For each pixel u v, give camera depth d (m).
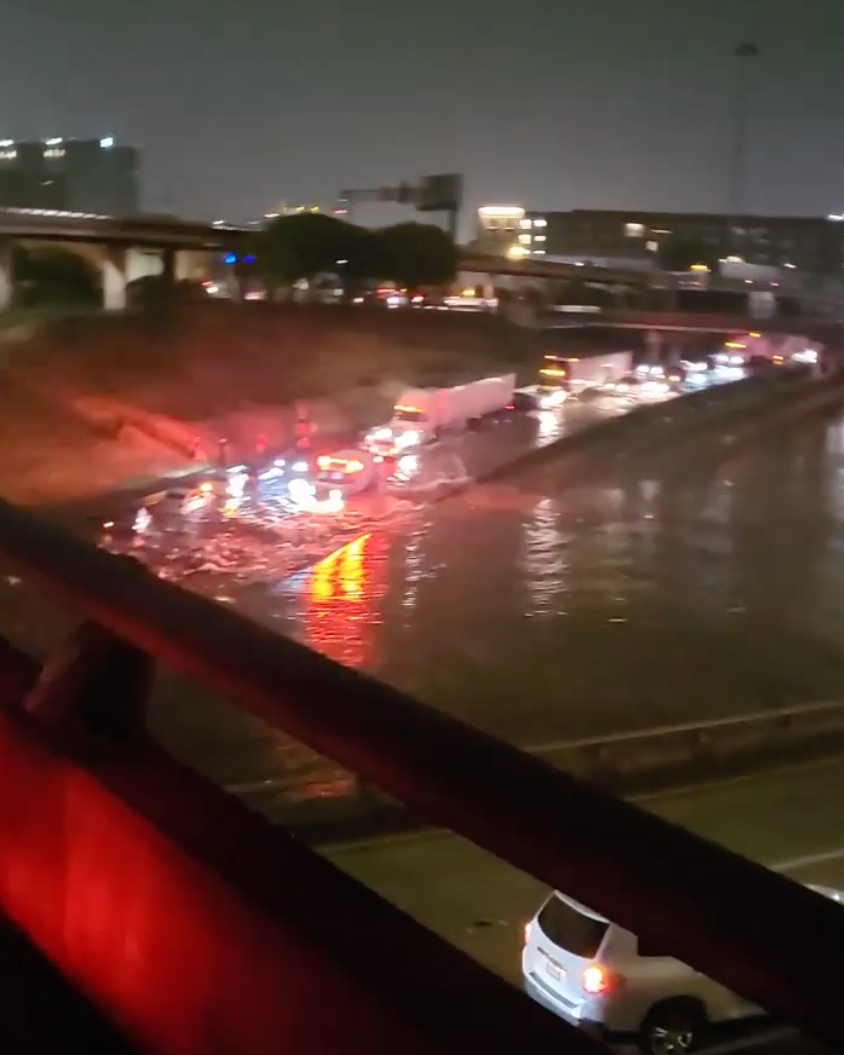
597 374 79.12
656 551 42.84
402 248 99.31
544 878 2.13
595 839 2.04
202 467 54.41
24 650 4.34
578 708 25.61
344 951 2.47
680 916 1.90
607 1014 7.38
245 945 2.68
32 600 19.38
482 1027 2.23
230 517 45.53
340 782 14.71
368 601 34.75
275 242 97.38
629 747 19.11
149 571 3.34
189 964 2.86
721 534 46.00
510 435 59.97
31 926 3.53
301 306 88.38
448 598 35.19
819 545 44.88
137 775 3.30
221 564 38.81
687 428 66.06
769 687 27.88
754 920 1.82
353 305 89.56
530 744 22.64
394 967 2.42
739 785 17.66
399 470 50.78
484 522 45.50
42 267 96.12
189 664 2.98
